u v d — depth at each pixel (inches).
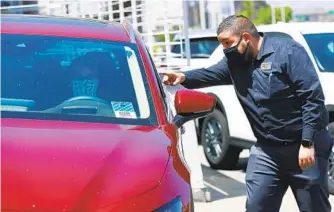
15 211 107.7
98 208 111.5
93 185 114.3
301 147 166.6
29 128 132.3
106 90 155.1
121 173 119.0
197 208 267.6
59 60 160.2
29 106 145.6
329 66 305.0
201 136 373.7
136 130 139.7
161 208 116.6
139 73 161.9
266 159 174.6
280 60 165.8
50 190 111.7
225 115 344.8
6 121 135.9
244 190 304.0
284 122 169.3
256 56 168.1
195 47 510.6
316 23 344.8
